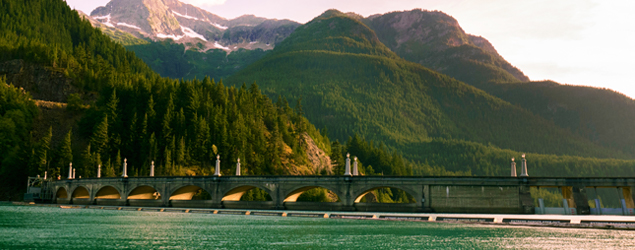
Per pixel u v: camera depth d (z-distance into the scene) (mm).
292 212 91250
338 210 92062
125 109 187250
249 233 63938
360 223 76438
